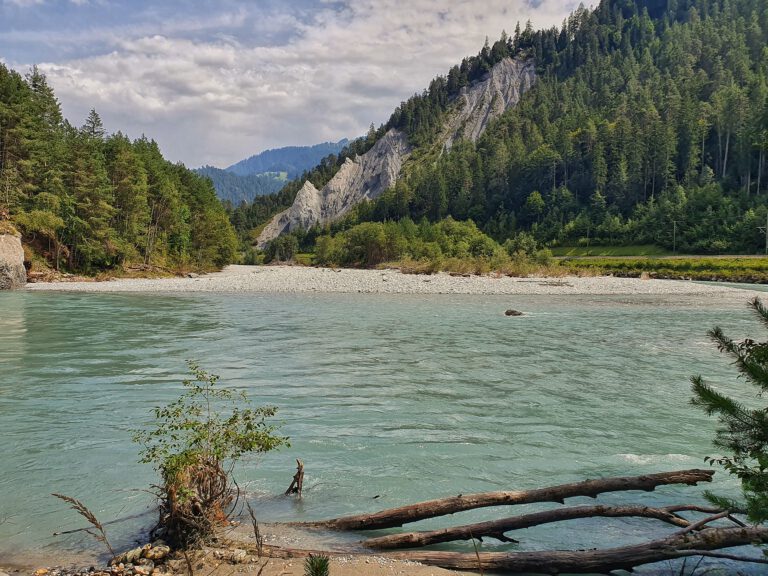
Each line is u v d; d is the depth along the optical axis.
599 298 47.72
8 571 5.97
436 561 6.18
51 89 94.75
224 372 17.56
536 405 13.77
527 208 153.75
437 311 37.06
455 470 9.33
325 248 141.00
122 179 79.50
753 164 129.25
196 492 6.76
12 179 64.31
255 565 6.04
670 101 161.12
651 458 9.89
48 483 8.63
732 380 16.53
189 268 93.50
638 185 139.75
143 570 5.86
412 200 194.00
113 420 12.03
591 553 6.06
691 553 5.88
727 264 82.81
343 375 17.28
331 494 8.33
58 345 22.34
